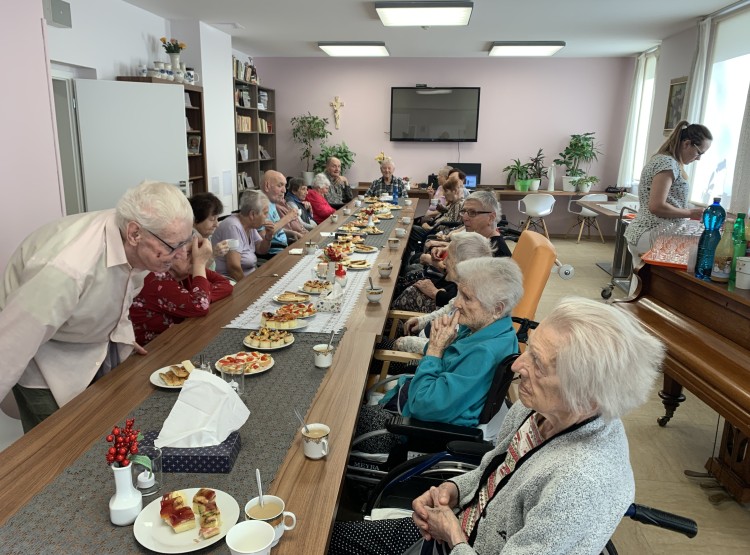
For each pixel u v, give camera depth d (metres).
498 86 8.45
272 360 1.73
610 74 8.20
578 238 8.20
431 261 3.55
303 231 5.19
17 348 1.42
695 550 1.96
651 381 0.94
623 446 0.98
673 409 2.80
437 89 8.49
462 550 1.07
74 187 5.20
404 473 1.53
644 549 1.96
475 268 1.76
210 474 1.18
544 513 0.91
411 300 3.10
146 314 2.15
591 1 4.90
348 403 1.49
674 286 2.62
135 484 1.10
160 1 5.31
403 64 8.54
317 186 6.34
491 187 8.56
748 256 2.23
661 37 6.54
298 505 1.08
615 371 0.92
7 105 2.43
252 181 8.29
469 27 6.11
